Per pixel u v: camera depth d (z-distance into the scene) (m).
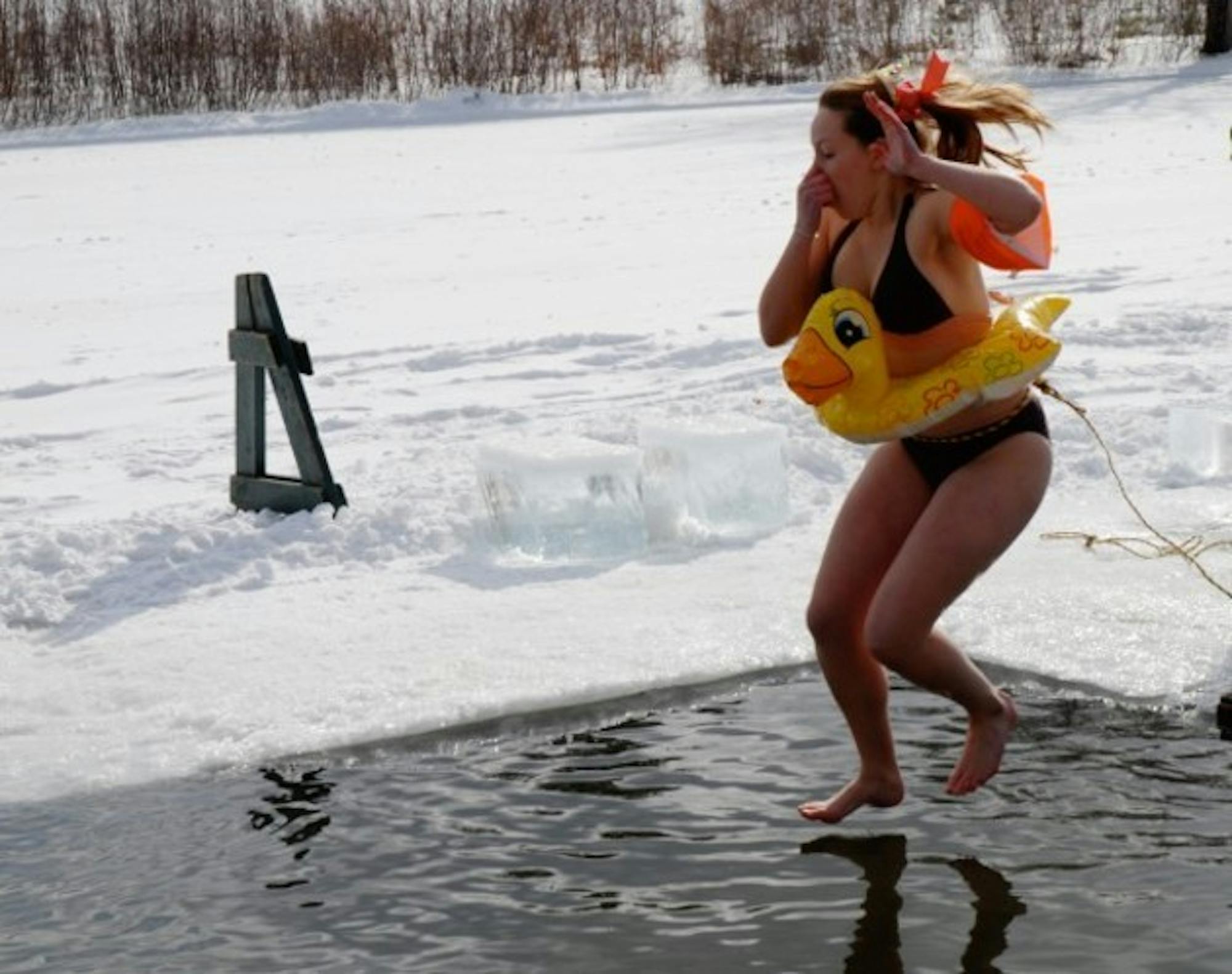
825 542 10.55
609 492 10.45
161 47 43.78
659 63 45.81
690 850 6.87
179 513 11.39
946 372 6.07
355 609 9.66
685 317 17.61
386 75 45.53
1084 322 15.89
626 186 28.25
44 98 43.53
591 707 8.30
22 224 26.91
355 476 12.06
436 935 6.27
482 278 20.61
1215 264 18.81
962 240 6.02
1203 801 7.14
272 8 44.56
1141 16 47.03
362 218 26.17
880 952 6.05
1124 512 10.88
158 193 30.14
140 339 18.05
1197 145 29.50
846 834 6.95
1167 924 6.17
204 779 7.64
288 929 6.34
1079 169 27.27
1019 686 8.39
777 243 22.05
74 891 6.66
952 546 6.11
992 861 6.68
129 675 8.79
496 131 37.75
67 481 12.73
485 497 10.62
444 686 8.48
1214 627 8.90
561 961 6.05
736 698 8.40
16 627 9.66
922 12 46.84
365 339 17.25
